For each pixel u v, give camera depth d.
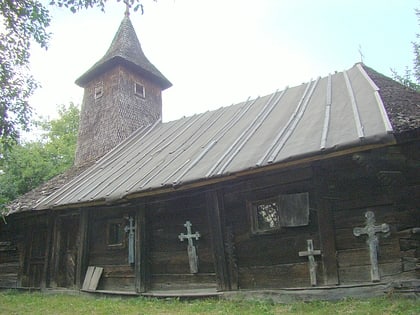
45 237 13.28
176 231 9.88
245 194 8.86
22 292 13.00
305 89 12.50
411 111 7.78
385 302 6.58
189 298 8.99
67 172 15.98
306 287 7.68
